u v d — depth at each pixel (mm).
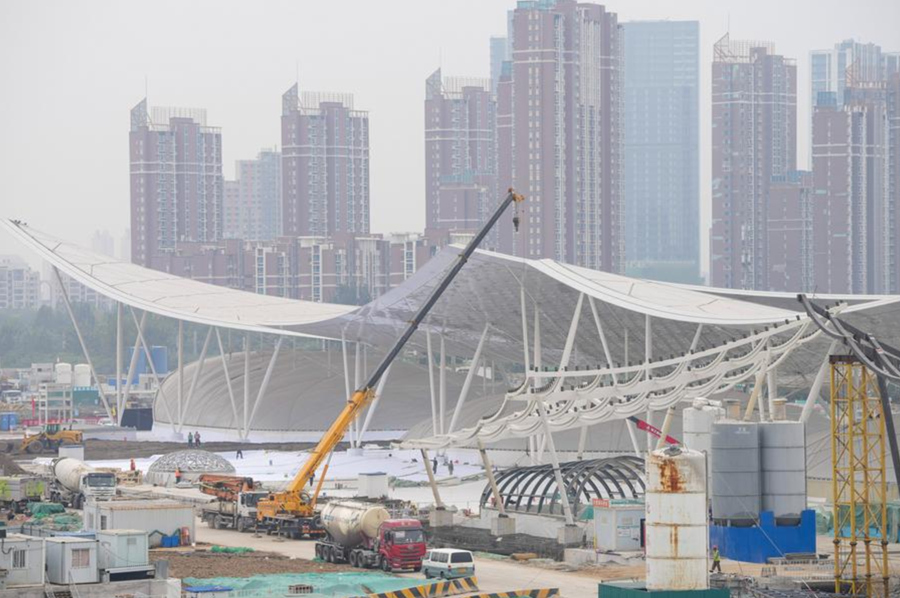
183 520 115875
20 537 83875
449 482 163875
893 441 92375
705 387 126875
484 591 90812
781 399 109125
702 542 77750
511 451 170750
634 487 114375
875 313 147250
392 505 133000
